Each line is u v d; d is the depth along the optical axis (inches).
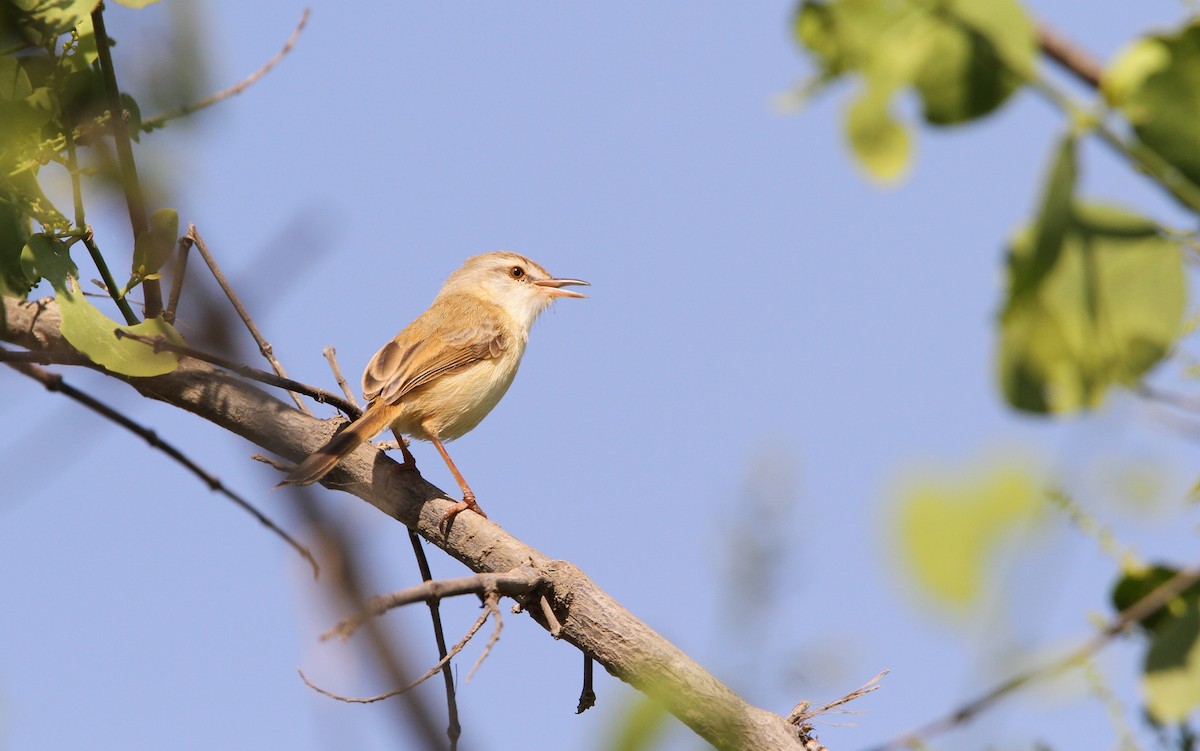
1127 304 133.1
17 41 294.0
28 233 324.5
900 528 95.8
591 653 342.0
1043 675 142.2
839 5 146.9
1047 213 130.2
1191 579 148.8
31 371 312.3
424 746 195.2
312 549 215.5
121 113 307.9
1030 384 134.0
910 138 147.0
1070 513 99.7
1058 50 141.2
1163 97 133.8
